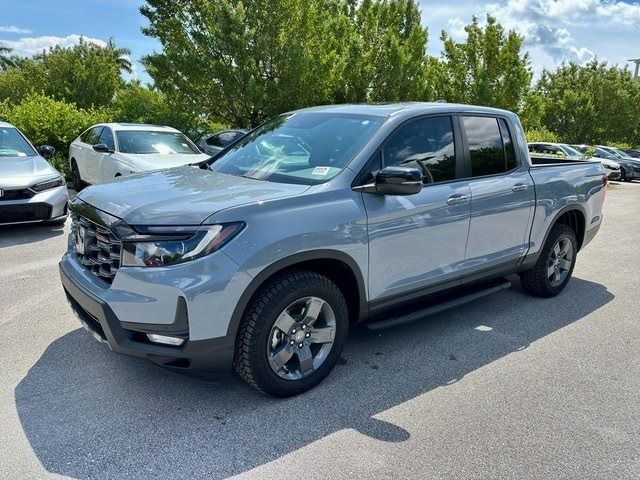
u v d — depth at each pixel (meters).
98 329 3.12
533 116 21.52
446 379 3.64
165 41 15.59
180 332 2.82
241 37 14.52
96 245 3.21
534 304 5.25
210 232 2.83
